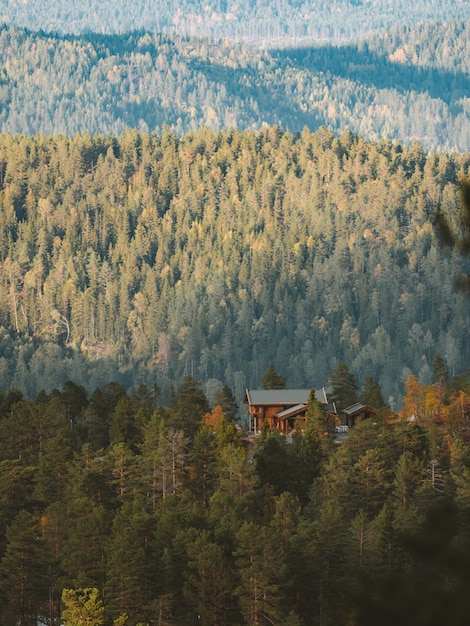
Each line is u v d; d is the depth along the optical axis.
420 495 151.62
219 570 124.06
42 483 168.12
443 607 15.49
